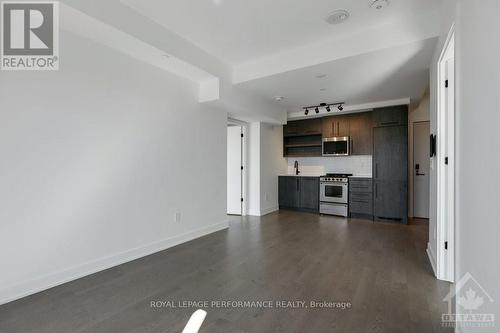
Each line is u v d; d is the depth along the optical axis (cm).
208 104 394
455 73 166
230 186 572
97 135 255
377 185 496
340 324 169
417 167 525
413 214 531
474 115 130
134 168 292
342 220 502
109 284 227
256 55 339
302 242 355
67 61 231
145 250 303
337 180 541
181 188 355
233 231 418
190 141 370
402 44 253
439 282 231
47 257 219
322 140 580
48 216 219
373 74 338
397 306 191
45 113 218
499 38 100
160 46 265
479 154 123
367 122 532
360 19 253
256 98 451
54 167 223
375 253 309
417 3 227
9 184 198
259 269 262
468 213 140
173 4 230
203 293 212
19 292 202
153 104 313
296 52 321
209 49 323
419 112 520
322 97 459
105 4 215
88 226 248
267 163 586
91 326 167
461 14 154
